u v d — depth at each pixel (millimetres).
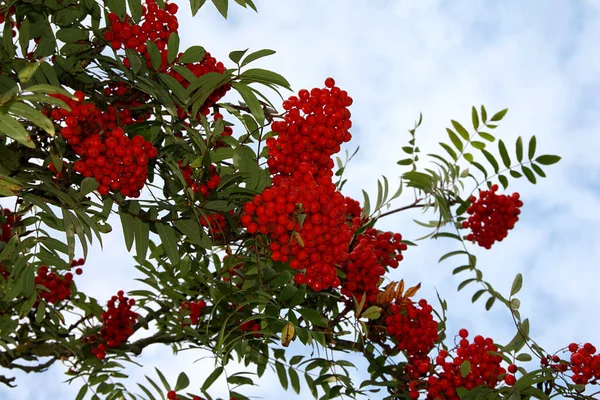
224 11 3406
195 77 3338
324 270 3307
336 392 4184
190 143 3865
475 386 3959
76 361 5227
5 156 3229
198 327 4945
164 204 3414
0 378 5121
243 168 3480
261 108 3346
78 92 3029
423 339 4328
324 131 3244
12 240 3682
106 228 3867
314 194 3146
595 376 3803
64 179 3332
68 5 3502
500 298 4207
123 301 5379
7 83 3062
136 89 3633
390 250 4871
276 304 3658
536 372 3518
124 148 3064
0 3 3389
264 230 3201
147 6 3516
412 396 4137
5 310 5012
